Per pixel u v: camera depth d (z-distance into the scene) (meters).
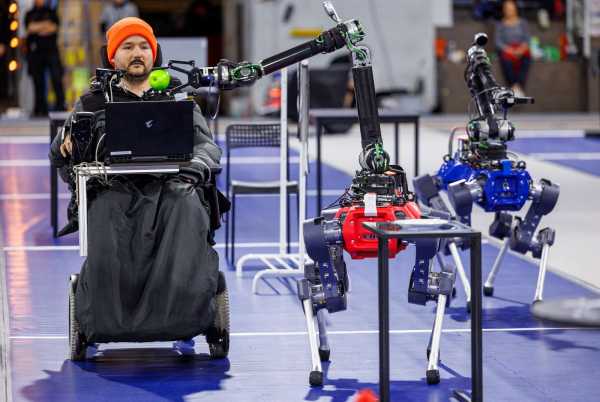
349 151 31.84
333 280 11.38
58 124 18.59
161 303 11.30
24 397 10.84
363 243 11.05
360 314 14.18
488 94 14.15
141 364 12.00
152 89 11.93
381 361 9.57
